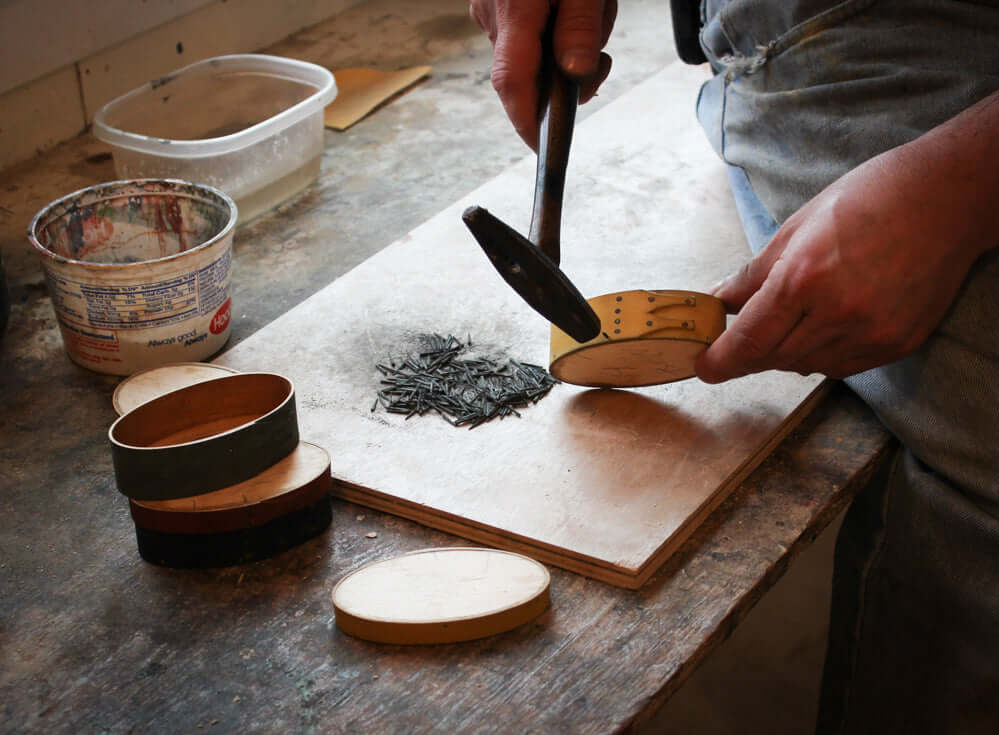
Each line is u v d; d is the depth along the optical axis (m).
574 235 1.52
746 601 0.93
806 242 0.99
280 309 1.44
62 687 0.84
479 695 0.83
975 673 1.13
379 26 2.53
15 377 1.27
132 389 1.13
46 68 1.85
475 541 1.00
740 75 1.44
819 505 1.04
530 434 1.11
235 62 1.88
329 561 0.98
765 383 1.19
